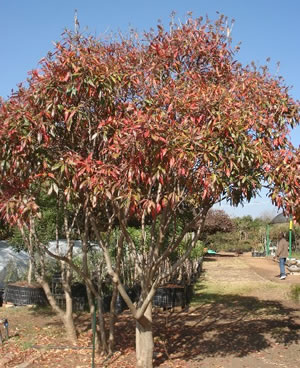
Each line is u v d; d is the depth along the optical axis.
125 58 4.78
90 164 3.88
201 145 3.77
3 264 9.87
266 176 4.04
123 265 9.04
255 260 24.12
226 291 11.82
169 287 9.12
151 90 4.47
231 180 3.99
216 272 17.03
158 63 4.78
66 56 4.17
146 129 3.70
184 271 10.98
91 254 8.57
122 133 3.95
